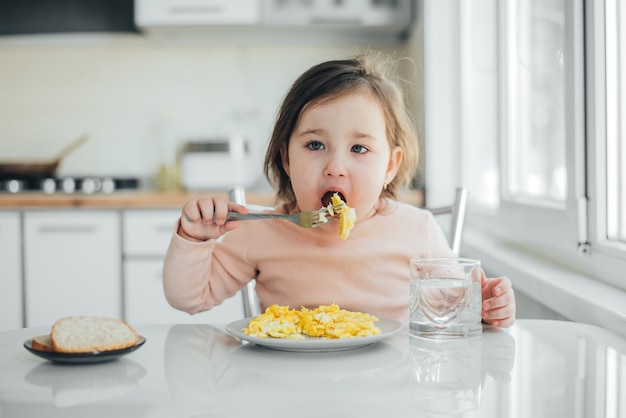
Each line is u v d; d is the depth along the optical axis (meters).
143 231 2.58
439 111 2.61
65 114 3.23
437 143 2.61
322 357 0.74
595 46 1.29
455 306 0.82
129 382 0.64
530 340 0.82
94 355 0.70
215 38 3.12
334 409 0.55
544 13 1.66
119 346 0.72
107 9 3.11
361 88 1.04
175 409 0.56
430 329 0.83
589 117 1.32
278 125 1.11
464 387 0.62
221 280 1.15
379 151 1.04
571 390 0.61
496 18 2.03
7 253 2.60
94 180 3.00
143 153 3.24
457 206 1.36
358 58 1.18
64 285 2.60
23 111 3.22
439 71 2.61
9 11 3.12
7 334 0.88
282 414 0.54
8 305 2.60
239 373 0.67
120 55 3.22
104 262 2.59
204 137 3.23
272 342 0.75
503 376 0.65
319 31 3.08
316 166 1.03
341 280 1.13
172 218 2.58
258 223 1.17
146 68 3.22
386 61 1.23
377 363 0.71
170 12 2.88
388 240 1.15
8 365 0.71
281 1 2.87
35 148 3.23
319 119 1.02
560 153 1.64
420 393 0.60
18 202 2.58
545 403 0.57
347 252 1.13
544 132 1.78
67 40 3.14
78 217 2.59
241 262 1.16
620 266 1.18
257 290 1.19
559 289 1.19
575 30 1.33
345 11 2.86
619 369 0.68
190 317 2.57
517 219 1.86
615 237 1.29
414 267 0.85
